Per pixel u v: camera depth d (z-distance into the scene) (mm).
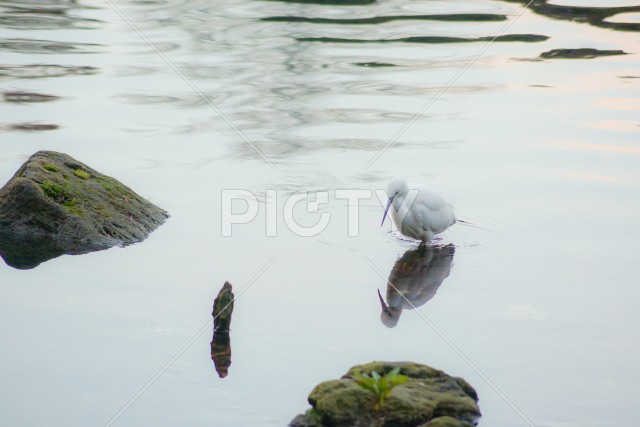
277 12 20531
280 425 6027
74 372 6711
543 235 9820
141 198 10289
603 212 10422
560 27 19250
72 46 17500
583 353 7184
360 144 12641
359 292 8367
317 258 9211
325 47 17719
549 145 12695
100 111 13727
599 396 6516
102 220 9570
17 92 14477
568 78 15914
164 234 9711
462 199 10820
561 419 6203
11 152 11727
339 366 6859
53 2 21281
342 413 5922
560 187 11195
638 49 17578
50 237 9352
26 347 7059
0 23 19062
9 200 9477
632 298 8250
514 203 10711
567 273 8852
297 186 11141
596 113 14062
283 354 7055
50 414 6160
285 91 15047
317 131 13172
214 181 11203
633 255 9242
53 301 7922
